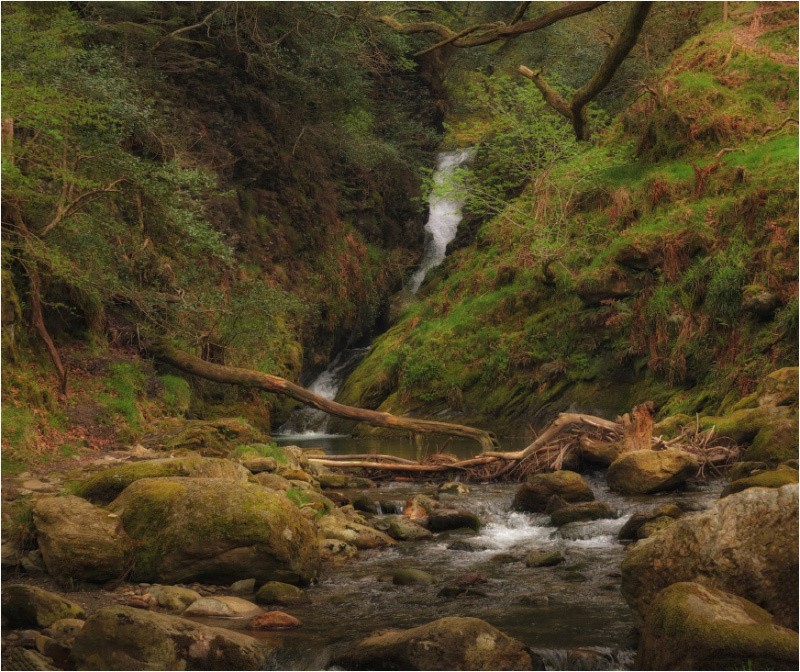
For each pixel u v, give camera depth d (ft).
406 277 101.09
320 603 21.63
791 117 69.62
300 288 81.82
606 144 81.66
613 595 21.52
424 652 16.01
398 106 105.19
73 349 41.68
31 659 15.17
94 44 62.85
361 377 77.87
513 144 89.97
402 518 33.63
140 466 27.32
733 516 16.92
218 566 22.65
